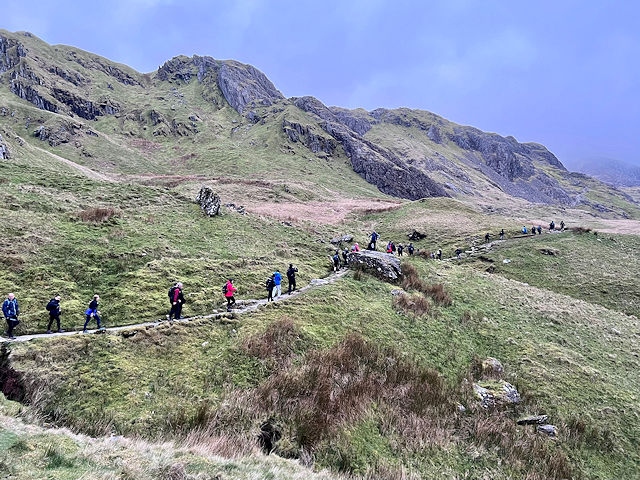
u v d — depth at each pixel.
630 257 55.56
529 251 58.09
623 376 24.48
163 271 27.25
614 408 20.28
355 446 14.76
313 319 23.70
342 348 20.45
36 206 33.94
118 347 18.14
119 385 15.81
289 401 16.05
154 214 39.97
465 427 17.62
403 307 28.22
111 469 9.74
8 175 41.88
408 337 24.45
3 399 13.73
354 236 54.47
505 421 18.25
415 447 15.62
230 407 15.23
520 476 15.45
